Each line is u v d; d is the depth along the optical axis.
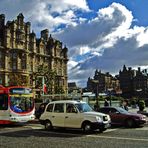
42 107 32.91
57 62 98.50
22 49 83.19
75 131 21.58
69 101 21.56
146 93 172.38
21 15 85.44
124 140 16.77
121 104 60.06
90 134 19.77
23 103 27.03
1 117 26.45
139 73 181.88
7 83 79.12
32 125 27.28
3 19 83.25
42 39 93.50
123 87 184.12
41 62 92.00
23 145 15.16
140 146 14.55
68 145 15.05
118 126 25.55
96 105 41.19
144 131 21.45
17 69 81.44
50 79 74.25
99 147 14.38
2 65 79.75
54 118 21.83
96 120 19.89
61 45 101.94
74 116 20.77
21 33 84.81
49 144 15.43
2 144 15.55
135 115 24.50
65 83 101.19
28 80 83.44
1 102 26.66
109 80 174.88
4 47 80.31
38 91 72.94
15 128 24.52
